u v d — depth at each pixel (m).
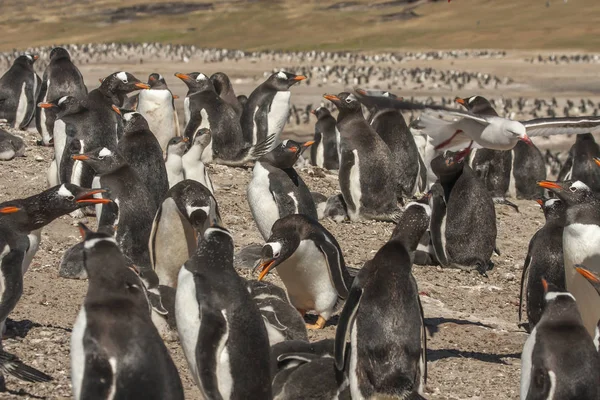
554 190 11.70
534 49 98.00
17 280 9.67
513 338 12.96
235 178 21.30
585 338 8.51
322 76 73.25
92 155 13.19
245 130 23.48
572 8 123.06
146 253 12.92
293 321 10.78
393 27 124.31
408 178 21.19
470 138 11.56
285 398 9.09
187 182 11.73
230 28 133.25
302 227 11.69
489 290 15.88
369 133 19.47
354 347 8.96
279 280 14.19
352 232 18.50
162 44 117.19
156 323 11.00
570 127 11.44
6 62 90.44
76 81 23.23
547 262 12.33
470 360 11.77
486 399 10.33
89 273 7.93
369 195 19.30
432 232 15.45
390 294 8.93
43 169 20.19
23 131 25.44
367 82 70.44
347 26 128.38
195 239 11.93
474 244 16.61
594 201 11.62
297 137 46.53
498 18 122.44
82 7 152.12
